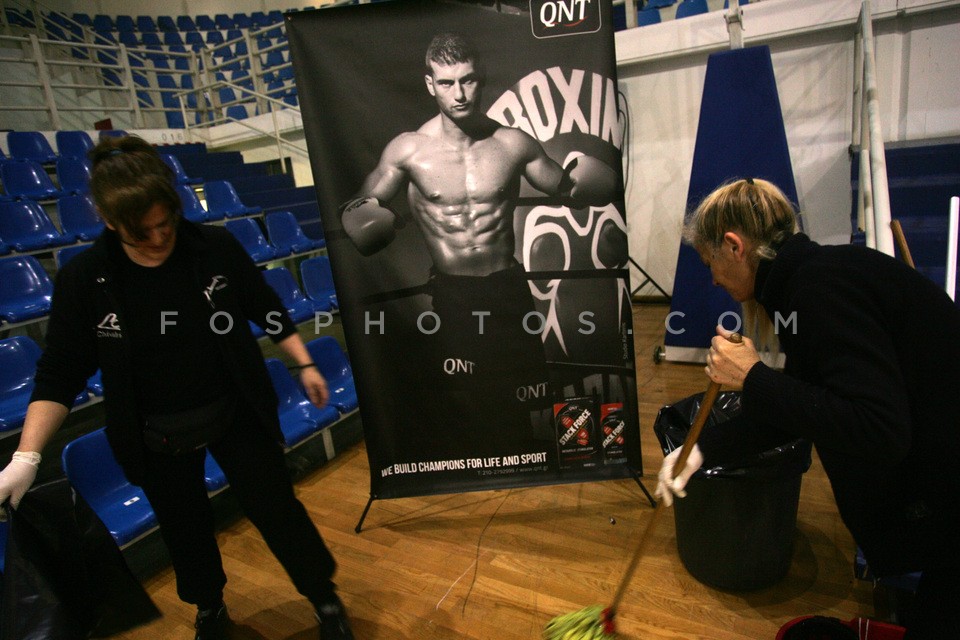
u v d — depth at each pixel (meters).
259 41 9.62
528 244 2.02
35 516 1.36
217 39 9.63
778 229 1.02
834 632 1.45
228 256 1.42
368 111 1.92
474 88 1.90
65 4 8.96
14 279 3.28
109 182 1.14
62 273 1.31
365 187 1.98
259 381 1.48
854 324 0.88
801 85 4.12
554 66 1.89
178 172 5.68
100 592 1.45
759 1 4.01
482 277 2.04
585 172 1.96
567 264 2.03
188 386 1.39
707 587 1.84
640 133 4.74
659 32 4.30
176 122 8.44
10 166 4.68
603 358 2.11
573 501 2.36
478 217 2.00
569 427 2.17
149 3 9.83
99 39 8.39
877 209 1.67
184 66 9.19
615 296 2.06
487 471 2.22
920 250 2.95
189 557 1.58
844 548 1.97
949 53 3.74
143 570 2.16
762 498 1.69
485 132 1.93
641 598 1.81
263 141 7.40
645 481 2.44
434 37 1.87
